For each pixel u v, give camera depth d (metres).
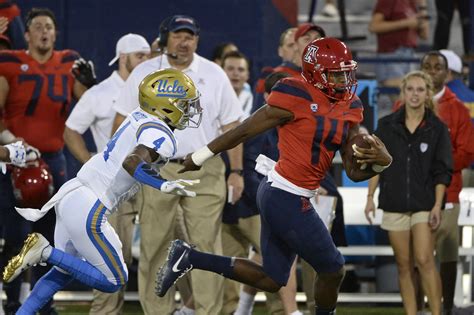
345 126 23.23
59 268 23.94
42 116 31.58
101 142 30.59
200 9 38.44
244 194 29.67
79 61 31.88
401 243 29.50
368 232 34.00
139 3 38.09
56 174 31.78
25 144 29.19
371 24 40.34
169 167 27.94
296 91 23.02
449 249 30.97
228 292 31.47
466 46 40.16
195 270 28.00
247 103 36.53
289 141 23.38
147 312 28.53
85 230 23.30
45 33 31.58
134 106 28.56
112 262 23.67
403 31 40.09
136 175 21.95
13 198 30.62
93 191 23.45
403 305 32.72
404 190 29.20
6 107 31.62
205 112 28.30
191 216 28.19
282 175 23.50
